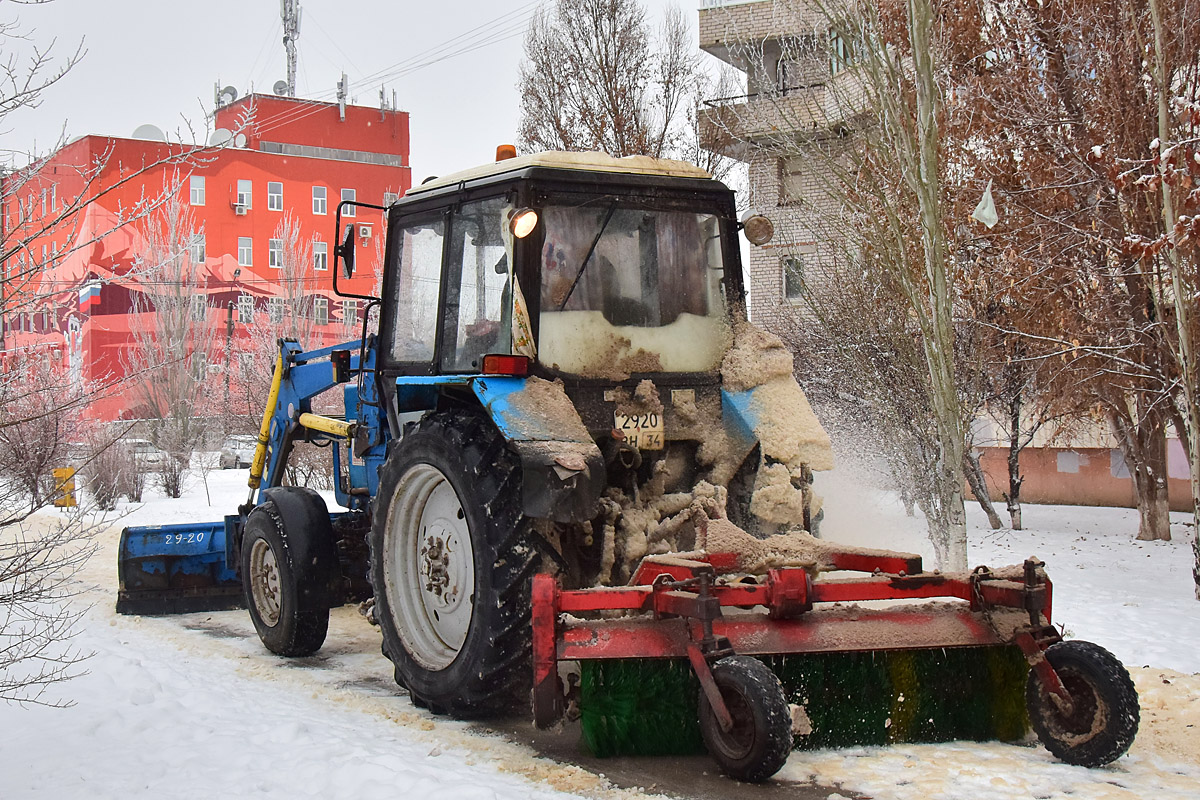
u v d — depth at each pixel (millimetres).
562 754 4465
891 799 3836
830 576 4836
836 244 10836
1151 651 6590
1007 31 11289
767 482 5172
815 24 10352
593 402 5176
